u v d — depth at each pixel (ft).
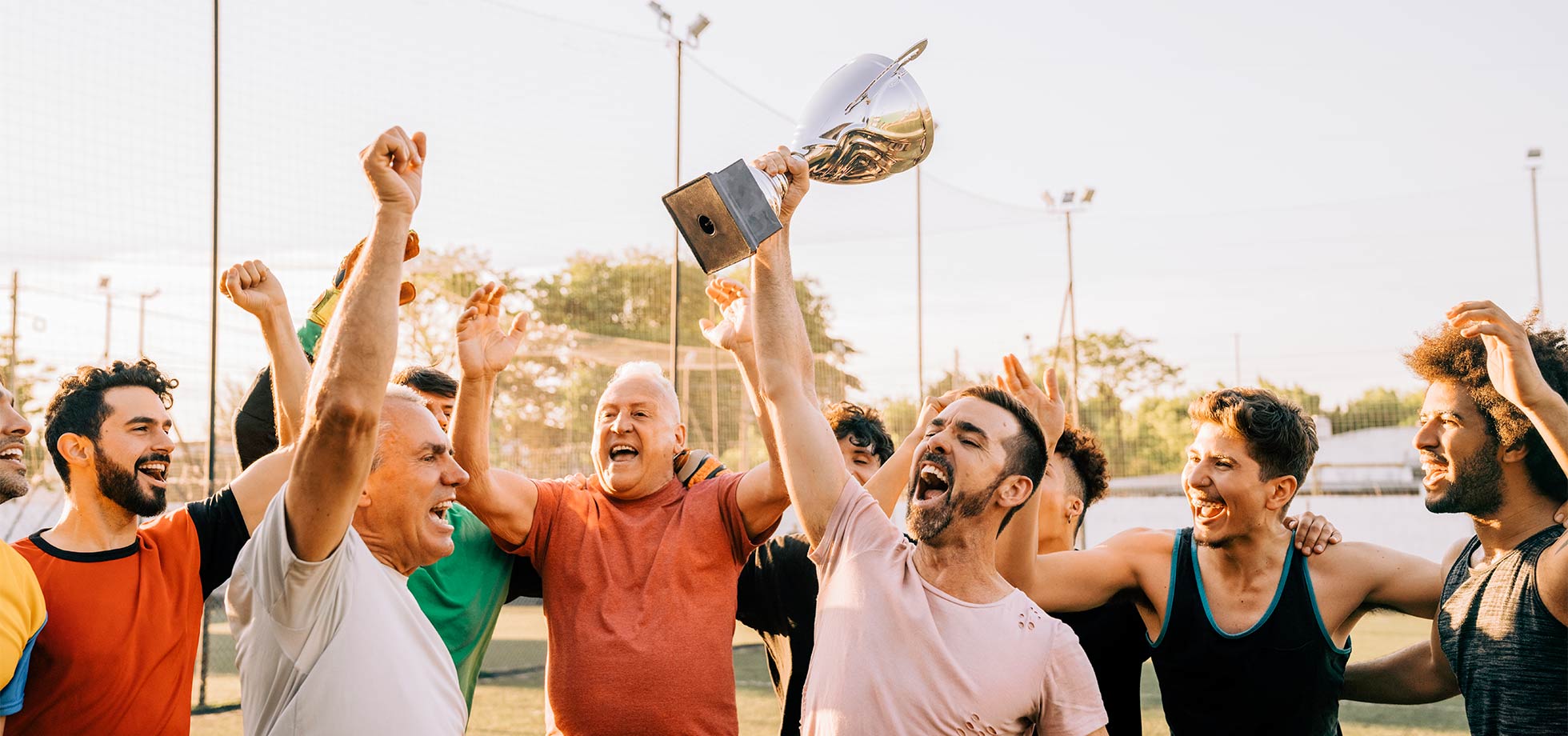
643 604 8.29
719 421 53.78
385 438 6.68
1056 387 8.36
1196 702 8.37
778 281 7.39
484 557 9.16
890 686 6.51
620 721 7.99
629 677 8.04
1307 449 8.07
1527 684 7.25
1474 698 7.68
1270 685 8.05
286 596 5.84
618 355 48.60
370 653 6.09
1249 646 8.08
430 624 6.70
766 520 8.68
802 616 10.05
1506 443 7.42
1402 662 9.02
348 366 5.35
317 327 9.73
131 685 7.30
